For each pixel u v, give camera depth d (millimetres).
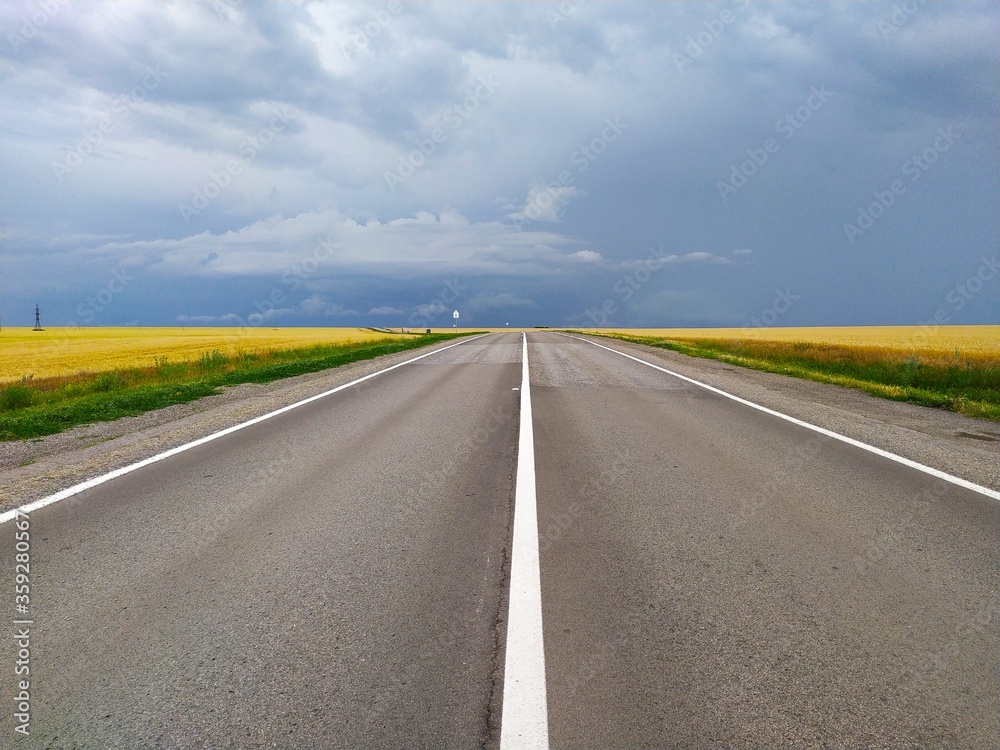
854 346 31547
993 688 2574
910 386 14922
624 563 3859
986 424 9312
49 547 4148
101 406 10695
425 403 11008
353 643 2910
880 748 2229
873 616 3186
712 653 2828
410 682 2596
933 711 2430
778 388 13430
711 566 3818
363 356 25109
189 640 2947
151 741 2250
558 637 2963
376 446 7383
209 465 6449
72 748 2215
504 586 3525
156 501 5176
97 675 2668
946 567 3818
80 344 42188
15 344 42875
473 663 2742
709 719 2371
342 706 2443
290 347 33562
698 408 10312
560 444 7465
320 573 3711
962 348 28359
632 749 2197
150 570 3760
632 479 5859
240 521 4660
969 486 5621
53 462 6727
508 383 14188
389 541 4246
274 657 2797
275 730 2303
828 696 2518
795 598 3383
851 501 5168
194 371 20141
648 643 2910
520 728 2307
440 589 3488
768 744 2236
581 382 14352
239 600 3357
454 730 2297
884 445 7406
